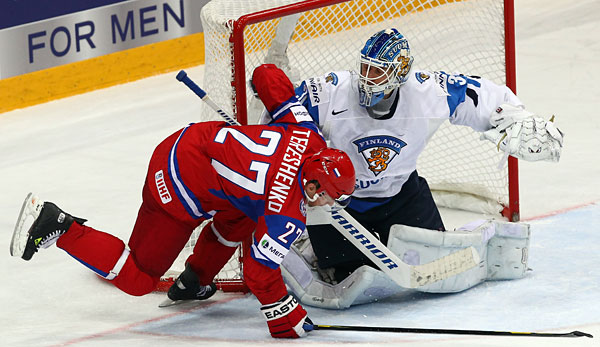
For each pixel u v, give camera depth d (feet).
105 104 82.64
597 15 100.01
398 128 44.16
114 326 42.52
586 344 36.50
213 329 41.47
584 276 45.96
